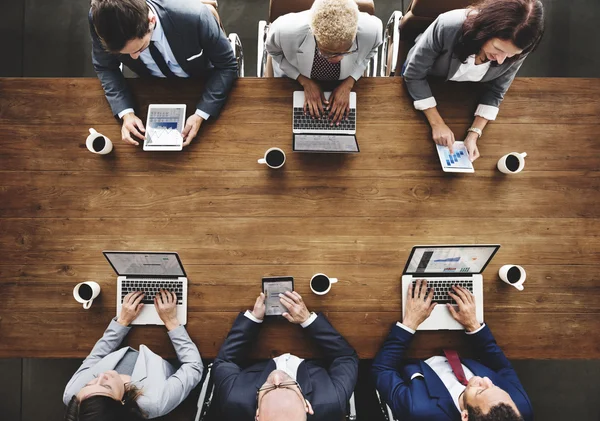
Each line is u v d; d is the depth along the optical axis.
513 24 1.27
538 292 1.74
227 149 1.78
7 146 1.78
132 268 1.68
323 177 1.78
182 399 1.56
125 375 1.55
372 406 2.30
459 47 1.49
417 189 1.78
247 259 1.74
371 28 1.56
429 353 1.70
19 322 1.71
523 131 1.80
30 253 1.74
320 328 1.64
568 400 2.51
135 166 1.78
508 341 1.72
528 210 1.77
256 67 2.81
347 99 1.76
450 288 1.70
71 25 2.76
